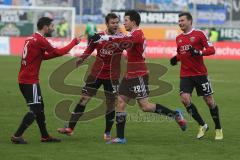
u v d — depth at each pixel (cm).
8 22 11156
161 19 11769
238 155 2619
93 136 3089
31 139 2942
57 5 12062
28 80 2761
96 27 11269
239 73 7512
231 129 3378
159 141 2959
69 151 2653
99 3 12056
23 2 12169
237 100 4816
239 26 12006
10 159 2456
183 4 12038
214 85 6019
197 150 2723
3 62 8506
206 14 12088
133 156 2559
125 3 12106
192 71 2986
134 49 2839
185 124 2970
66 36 11250
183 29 2978
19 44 10450
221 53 10656
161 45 10444
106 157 2530
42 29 2770
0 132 3141
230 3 12088
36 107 2786
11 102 4447
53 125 3438
